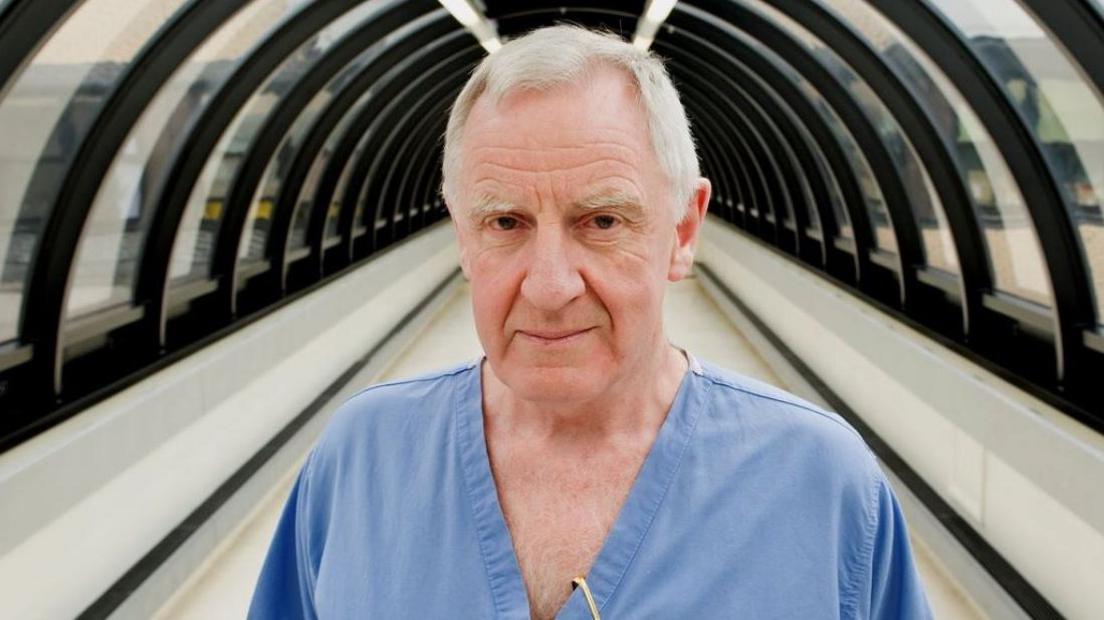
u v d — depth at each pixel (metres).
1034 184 4.31
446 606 1.12
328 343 8.27
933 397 5.03
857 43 5.34
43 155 4.17
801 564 1.11
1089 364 4.29
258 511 5.91
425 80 10.02
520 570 1.13
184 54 4.21
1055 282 4.34
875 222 7.89
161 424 4.58
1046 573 3.96
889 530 1.22
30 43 3.14
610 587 1.10
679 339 11.06
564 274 1.04
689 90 12.60
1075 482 3.47
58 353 4.35
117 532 4.33
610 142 1.04
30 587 3.58
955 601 4.57
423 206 15.97
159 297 5.51
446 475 1.21
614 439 1.20
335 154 8.98
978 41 4.30
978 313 5.43
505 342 1.11
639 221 1.07
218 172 6.54
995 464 4.39
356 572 1.20
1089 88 3.49
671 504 1.15
